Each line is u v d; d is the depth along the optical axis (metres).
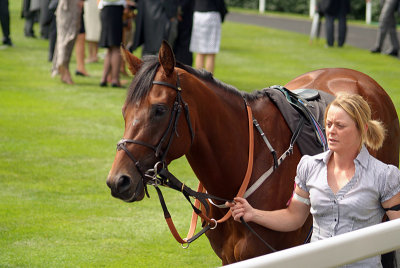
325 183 4.83
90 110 15.98
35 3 26.31
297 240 5.94
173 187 5.38
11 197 10.28
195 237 5.62
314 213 4.91
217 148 5.59
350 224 4.78
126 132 5.12
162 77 5.22
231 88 5.86
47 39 27.20
